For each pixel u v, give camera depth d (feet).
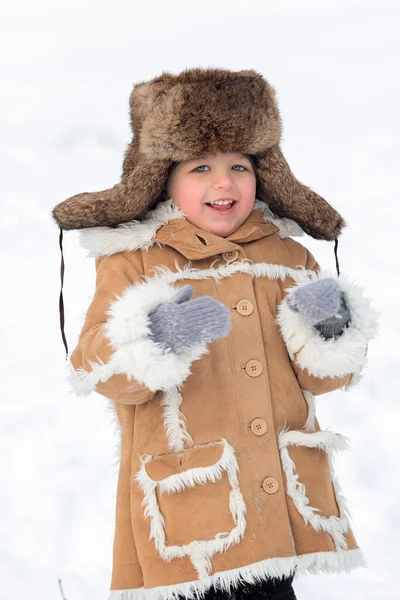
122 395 11.64
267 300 12.71
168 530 11.78
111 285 12.46
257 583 12.00
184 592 11.59
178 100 12.41
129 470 12.34
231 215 12.71
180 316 11.01
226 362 12.23
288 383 12.48
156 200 13.01
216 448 11.81
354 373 12.88
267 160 13.15
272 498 11.89
